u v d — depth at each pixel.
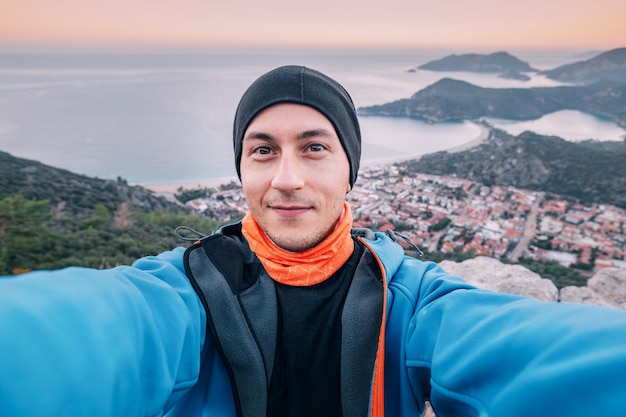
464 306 0.37
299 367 0.43
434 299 0.42
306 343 0.43
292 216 0.42
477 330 0.32
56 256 7.59
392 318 0.44
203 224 13.40
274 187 0.41
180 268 0.45
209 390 0.42
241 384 0.40
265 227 0.44
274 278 0.45
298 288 0.44
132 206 17.20
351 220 0.48
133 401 0.27
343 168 0.45
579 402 0.21
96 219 11.70
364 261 0.47
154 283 0.37
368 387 0.40
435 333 0.38
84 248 8.41
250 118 0.44
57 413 0.20
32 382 0.19
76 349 0.22
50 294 0.24
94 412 0.23
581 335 0.24
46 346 0.21
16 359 0.19
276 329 0.43
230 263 0.45
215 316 0.41
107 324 0.26
